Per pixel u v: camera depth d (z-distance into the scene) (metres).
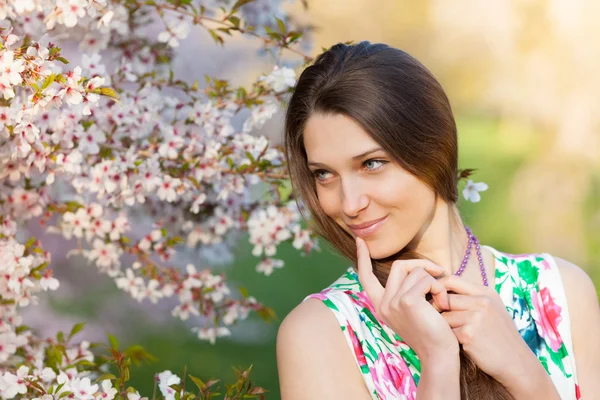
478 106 18.42
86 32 3.25
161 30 4.09
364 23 19.36
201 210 3.81
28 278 3.12
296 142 2.26
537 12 14.68
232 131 3.52
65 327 7.37
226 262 4.16
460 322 2.12
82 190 3.31
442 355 2.03
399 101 2.11
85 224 3.43
